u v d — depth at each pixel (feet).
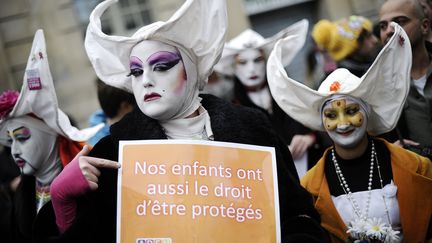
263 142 11.23
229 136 11.07
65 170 10.66
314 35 17.99
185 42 11.05
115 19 40.14
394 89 13.38
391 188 13.06
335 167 13.48
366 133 13.48
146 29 11.02
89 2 39.73
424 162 13.25
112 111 16.02
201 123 11.21
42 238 10.93
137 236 10.53
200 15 11.11
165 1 40.04
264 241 10.77
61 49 39.24
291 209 11.23
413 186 13.03
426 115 15.26
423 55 15.48
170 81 10.90
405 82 13.37
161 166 10.75
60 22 39.40
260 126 11.28
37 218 11.06
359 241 12.89
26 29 39.24
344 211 13.17
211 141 10.93
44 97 13.52
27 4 39.27
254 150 11.06
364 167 13.34
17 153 13.96
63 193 10.59
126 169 10.72
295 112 13.91
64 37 39.29
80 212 10.64
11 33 39.19
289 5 40.42
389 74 13.25
